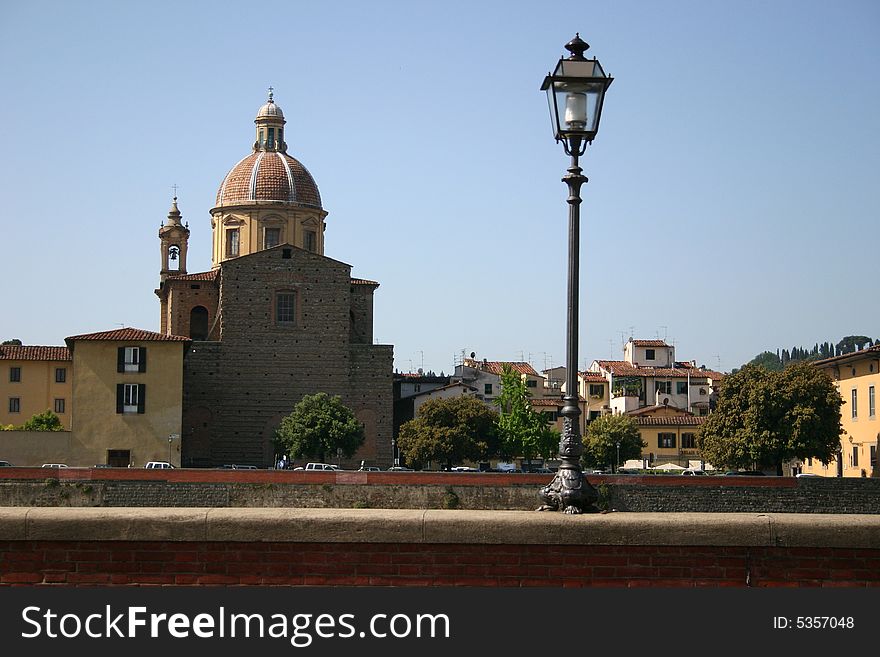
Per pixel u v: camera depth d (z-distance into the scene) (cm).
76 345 11475
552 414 17125
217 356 13738
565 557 1518
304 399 13362
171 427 11544
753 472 11244
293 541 1519
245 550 1520
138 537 1512
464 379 17800
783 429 10950
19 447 11250
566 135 1783
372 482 8319
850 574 1512
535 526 1517
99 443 11412
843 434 11400
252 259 13888
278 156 15525
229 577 1515
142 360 11575
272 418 13788
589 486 1673
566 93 1786
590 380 17738
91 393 11456
